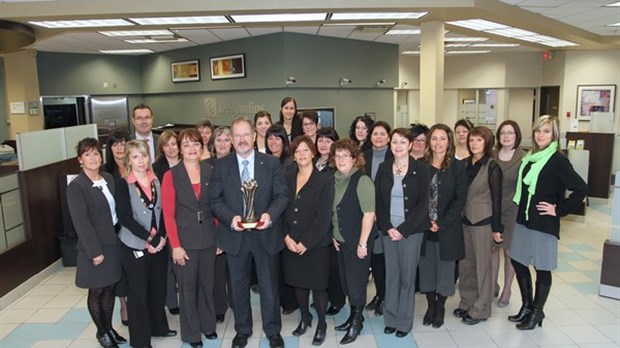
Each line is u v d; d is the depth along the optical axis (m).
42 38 6.92
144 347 3.03
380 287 3.54
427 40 6.37
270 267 3.02
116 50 9.92
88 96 10.57
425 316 3.39
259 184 2.92
